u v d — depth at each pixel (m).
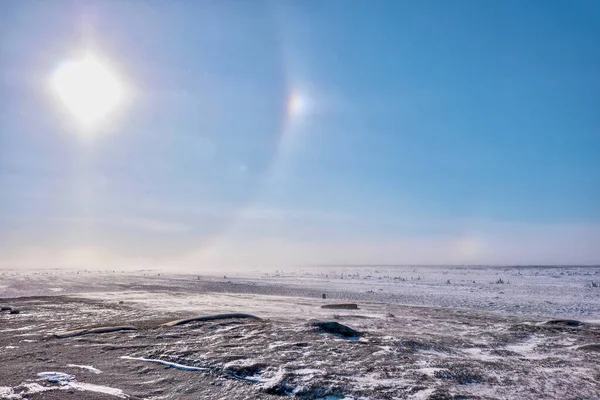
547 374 8.51
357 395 6.80
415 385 7.38
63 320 14.25
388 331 13.54
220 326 12.97
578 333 14.18
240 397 6.68
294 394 6.88
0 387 6.63
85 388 6.77
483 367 8.95
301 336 11.64
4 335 11.33
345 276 75.19
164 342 10.54
